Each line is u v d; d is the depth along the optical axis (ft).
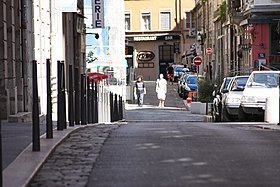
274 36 252.21
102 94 179.22
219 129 109.19
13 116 131.03
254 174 58.39
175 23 524.93
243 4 269.23
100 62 296.30
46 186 54.03
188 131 101.86
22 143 79.97
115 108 198.29
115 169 61.46
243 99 153.38
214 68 377.09
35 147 70.23
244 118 156.66
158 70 527.81
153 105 300.40
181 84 343.05
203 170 60.23
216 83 247.09
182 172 59.16
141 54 529.45
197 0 481.46
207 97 245.86
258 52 252.42
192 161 65.51
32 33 161.68
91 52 285.02
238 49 289.12
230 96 160.97
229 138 88.79
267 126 122.01
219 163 64.34
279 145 80.53
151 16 525.75
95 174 59.11
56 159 67.97
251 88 154.92
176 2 524.52
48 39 188.85
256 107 150.71
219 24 358.02
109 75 296.30
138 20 526.16
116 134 94.79
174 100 330.95
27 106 148.97
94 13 229.45
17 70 144.66
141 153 71.72
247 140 86.28
